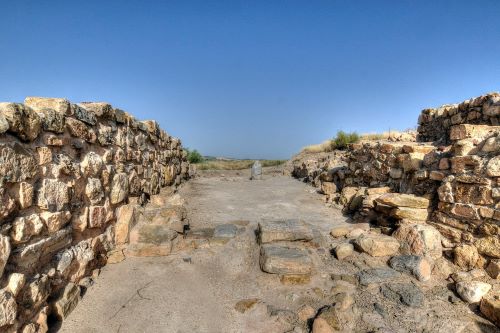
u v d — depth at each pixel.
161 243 4.16
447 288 3.40
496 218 3.43
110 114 4.08
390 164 5.96
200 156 20.61
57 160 2.87
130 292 3.28
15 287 2.16
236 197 8.04
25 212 2.42
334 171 8.90
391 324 2.93
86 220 3.37
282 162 20.84
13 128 2.24
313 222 5.76
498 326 2.81
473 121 6.77
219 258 4.13
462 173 3.97
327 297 3.34
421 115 9.12
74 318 2.77
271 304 3.24
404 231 4.21
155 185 6.40
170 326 2.87
